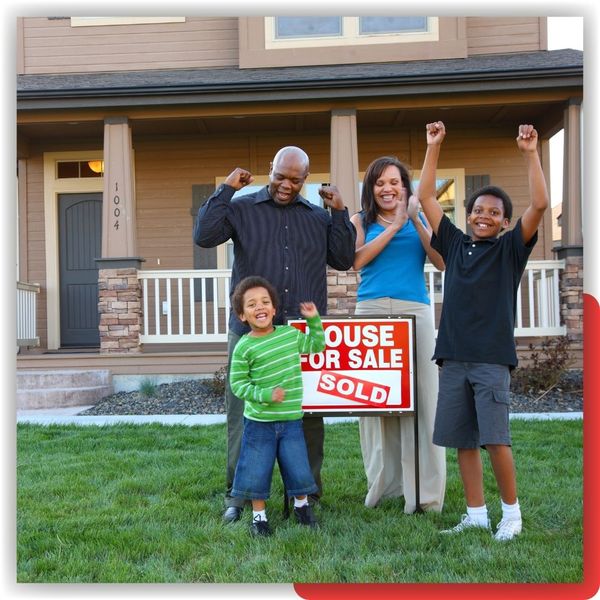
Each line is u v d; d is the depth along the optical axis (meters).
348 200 8.64
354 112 8.70
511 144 10.13
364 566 2.87
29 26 10.41
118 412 7.45
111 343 8.70
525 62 8.87
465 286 3.37
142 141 10.42
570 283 8.48
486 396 3.27
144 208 10.45
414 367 3.64
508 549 3.05
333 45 9.72
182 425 6.25
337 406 3.66
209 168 10.38
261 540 3.25
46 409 7.84
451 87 8.44
